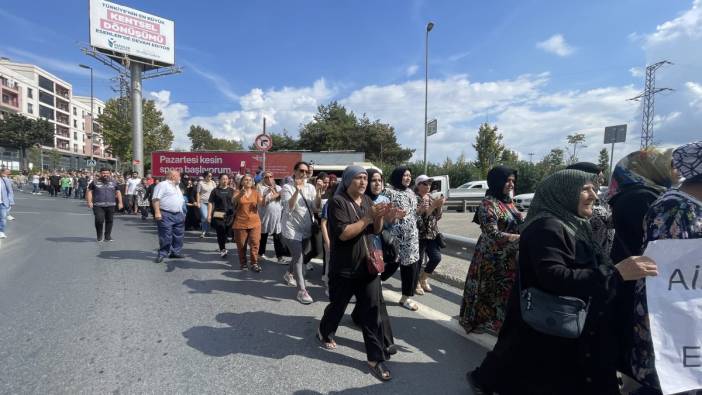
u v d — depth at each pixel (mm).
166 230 6750
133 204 16047
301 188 4965
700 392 1760
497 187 3453
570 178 2055
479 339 3578
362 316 3049
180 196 6996
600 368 2033
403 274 4422
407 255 4297
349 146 44906
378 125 46281
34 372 2875
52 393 2604
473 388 2541
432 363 3150
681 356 1762
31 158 58844
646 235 1896
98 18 27438
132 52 28938
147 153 33375
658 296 1781
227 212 7141
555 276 1908
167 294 4848
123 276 5660
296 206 4773
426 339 3621
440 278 5660
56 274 5715
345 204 3135
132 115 29250
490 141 30875
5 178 8906
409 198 4391
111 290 4945
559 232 1995
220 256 7293
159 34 30406
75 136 99125
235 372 2941
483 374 2395
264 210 6984
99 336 3543
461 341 3578
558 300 1984
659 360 1775
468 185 22125
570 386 2082
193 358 3154
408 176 4469
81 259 6801
